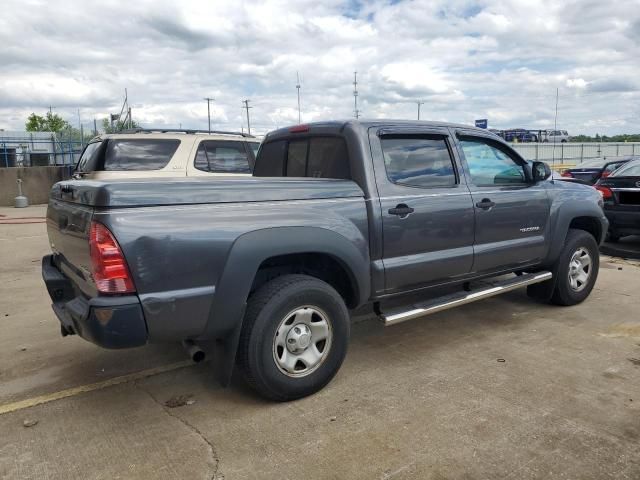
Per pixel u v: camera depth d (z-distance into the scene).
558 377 3.86
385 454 2.91
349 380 3.89
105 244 2.88
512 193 4.86
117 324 2.89
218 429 3.22
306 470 2.78
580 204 5.50
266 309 3.35
